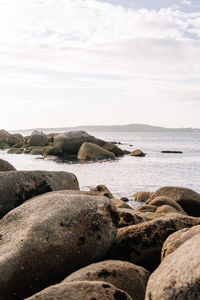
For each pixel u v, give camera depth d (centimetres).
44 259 475
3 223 546
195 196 1220
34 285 471
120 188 1919
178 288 301
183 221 604
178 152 4762
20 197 734
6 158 3619
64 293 359
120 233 599
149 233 579
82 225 521
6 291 454
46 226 493
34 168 2827
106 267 460
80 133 4097
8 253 462
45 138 4834
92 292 368
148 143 8381
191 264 312
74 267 502
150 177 2361
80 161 3422
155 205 1117
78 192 710
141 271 471
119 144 7331
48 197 566
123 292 382
